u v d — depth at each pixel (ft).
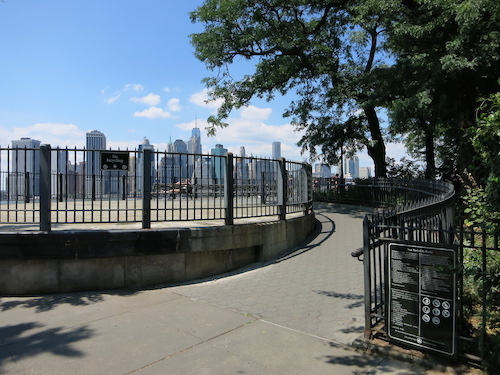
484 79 39.27
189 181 22.41
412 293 11.30
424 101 38.37
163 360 11.48
